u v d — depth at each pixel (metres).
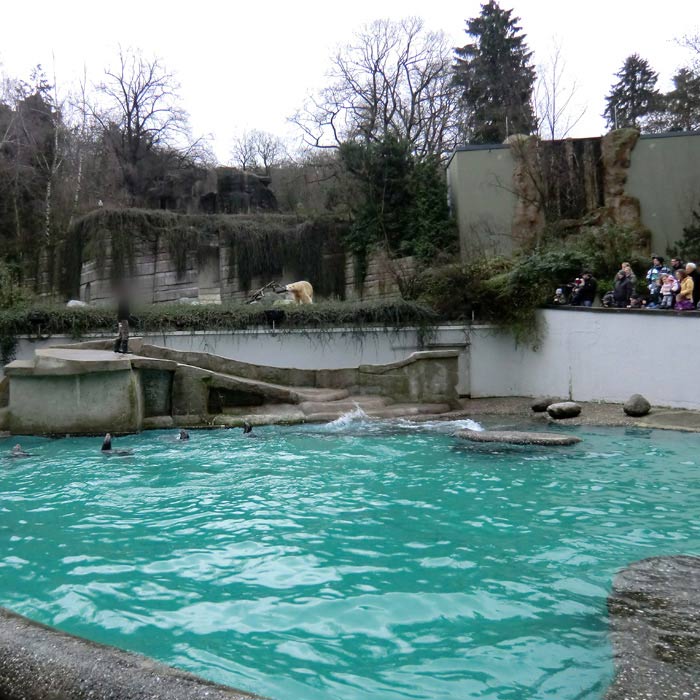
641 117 47.62
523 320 16.95
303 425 12.84
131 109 44.16
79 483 7.79
